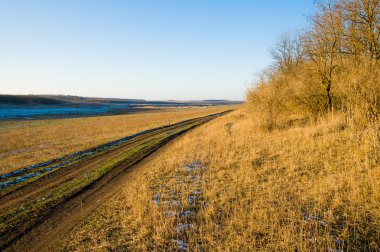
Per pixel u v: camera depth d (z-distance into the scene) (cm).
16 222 692
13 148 2044
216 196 755
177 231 571
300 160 978
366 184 696
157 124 3559
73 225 655
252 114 1847
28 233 630
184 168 1062
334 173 809
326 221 563
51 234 618
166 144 1856
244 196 737
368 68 1112
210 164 1091
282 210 625
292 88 1767
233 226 578
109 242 554
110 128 3341
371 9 1184
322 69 1520
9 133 3147
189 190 815
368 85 1055
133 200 763
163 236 561
